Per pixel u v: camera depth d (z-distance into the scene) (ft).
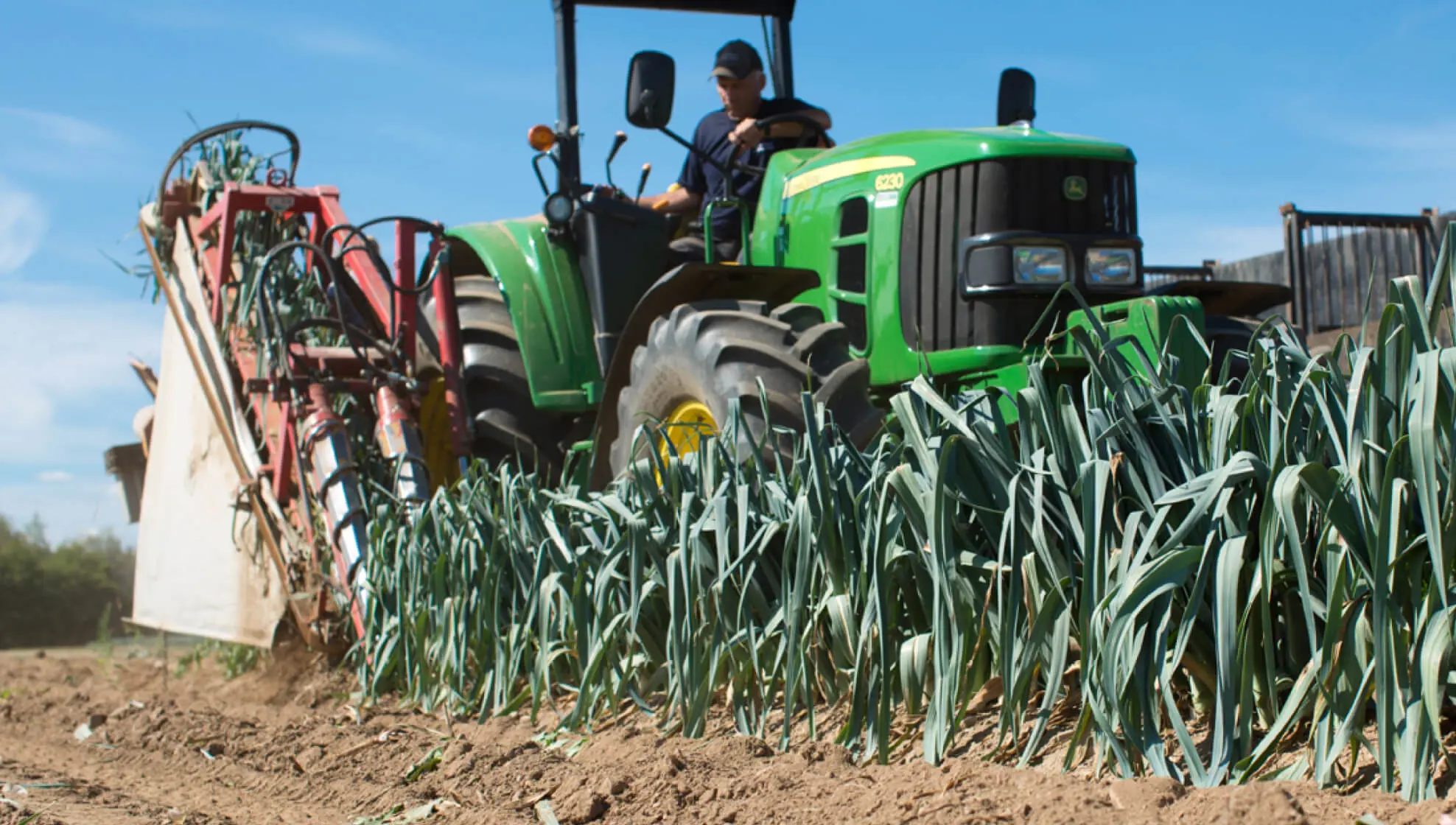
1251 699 6.40
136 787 10.71
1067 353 13.23
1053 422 7.58
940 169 14.02
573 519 11.35
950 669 7.54
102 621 25.81
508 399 17.21
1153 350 11.98
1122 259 13.96
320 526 15.06
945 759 7.47
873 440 11.25
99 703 16.56
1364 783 6.13
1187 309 12.07
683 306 13.97
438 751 10.16
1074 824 5.92
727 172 16.05
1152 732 6.65
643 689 10.27
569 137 17.03
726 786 7.69
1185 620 6.61
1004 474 7.72
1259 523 6.66
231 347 17.33
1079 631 7.11
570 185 16.92
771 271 14.34
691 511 9.68
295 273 17.99
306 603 14.51
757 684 9.46
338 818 8.84
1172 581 6.54
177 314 18.67
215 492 17.16
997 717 7.97
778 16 18.90
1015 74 16.52
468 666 12.08
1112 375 7.81
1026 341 8.00
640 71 15.07
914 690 7.77
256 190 17.38
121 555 43.37
